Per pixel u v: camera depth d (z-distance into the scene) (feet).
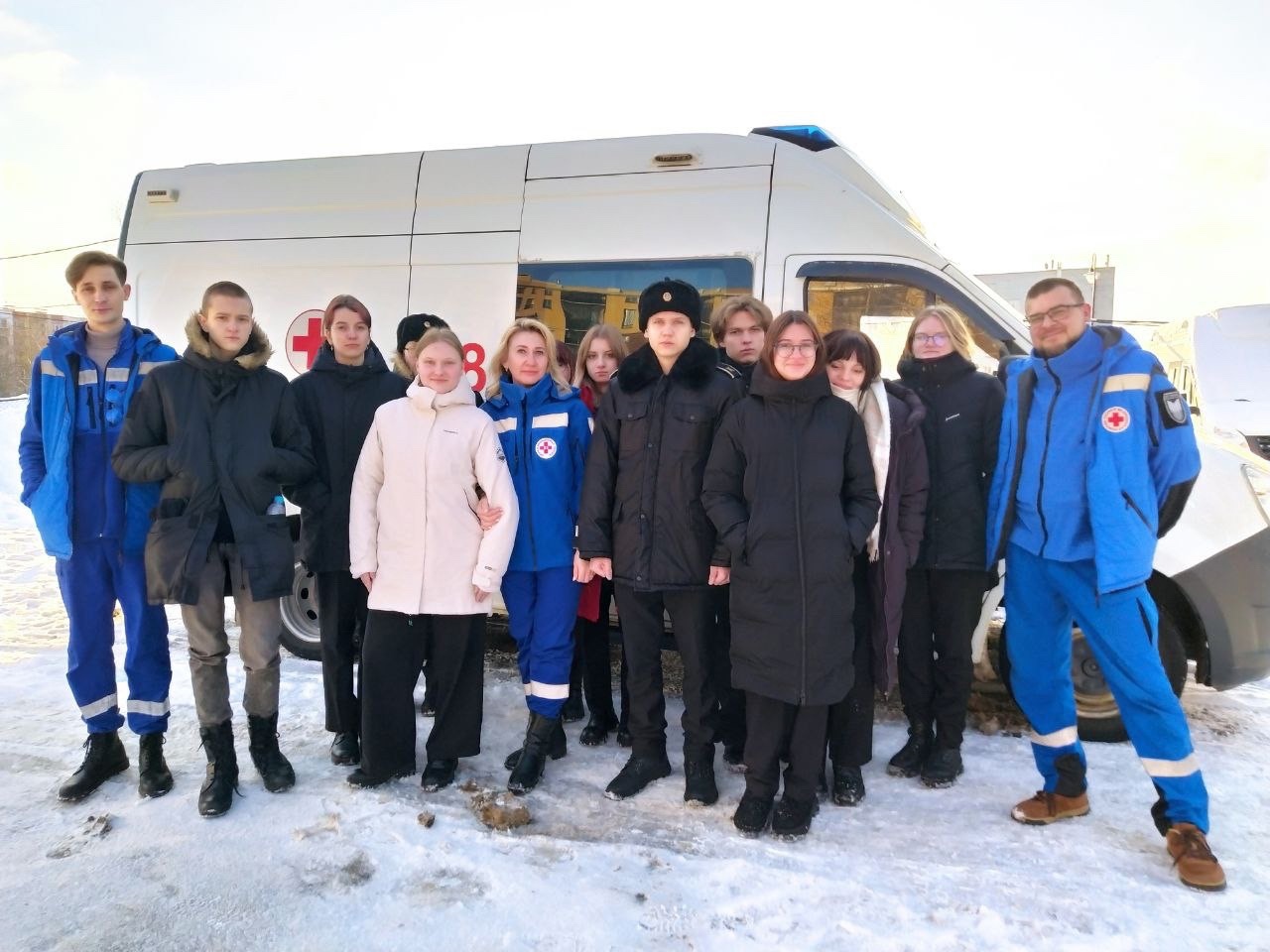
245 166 17.46
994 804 10.78
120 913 8.12
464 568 10.57
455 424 10.64
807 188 13.93
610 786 10.78
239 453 10.16
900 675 11.67
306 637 16.31
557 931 7.90
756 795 9.95
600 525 10.66
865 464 9.92
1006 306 13.48
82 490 10.42
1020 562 10.23
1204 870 8.73
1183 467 9.37
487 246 15.44
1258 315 33.58
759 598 9.59
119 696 13.93
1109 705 12.50
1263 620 12.10
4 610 19.83
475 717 11.02
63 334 10.61
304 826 9.78
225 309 9.98
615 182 14.88
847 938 7.87
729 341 12.01
